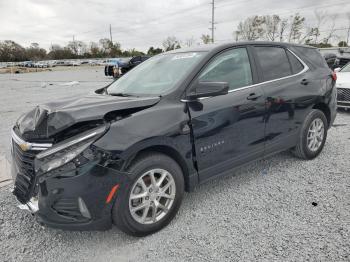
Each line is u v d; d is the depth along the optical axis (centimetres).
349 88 718
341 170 404
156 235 284
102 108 268
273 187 367
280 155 471
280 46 416
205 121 307
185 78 310
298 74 417
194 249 261
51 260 257
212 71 329
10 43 9294
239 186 375
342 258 238
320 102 439
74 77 2769
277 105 377
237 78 349
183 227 294
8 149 558
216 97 322
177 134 286
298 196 341
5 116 884
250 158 362
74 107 272
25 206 271
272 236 272
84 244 277
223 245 264
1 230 301
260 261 241
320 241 260
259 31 5322
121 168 255
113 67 2547
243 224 293
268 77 379
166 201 294
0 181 415
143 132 265
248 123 347
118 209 260
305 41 4853
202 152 310
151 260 251
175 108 291
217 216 310
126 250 266
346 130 598
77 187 243
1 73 4212
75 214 249
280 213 309
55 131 253
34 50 9812
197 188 375
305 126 423
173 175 290
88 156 243
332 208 312
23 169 273
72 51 10138
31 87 1848
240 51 365
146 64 405
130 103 280
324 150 486
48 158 248
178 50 395
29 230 301
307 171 407
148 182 280
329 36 4662
